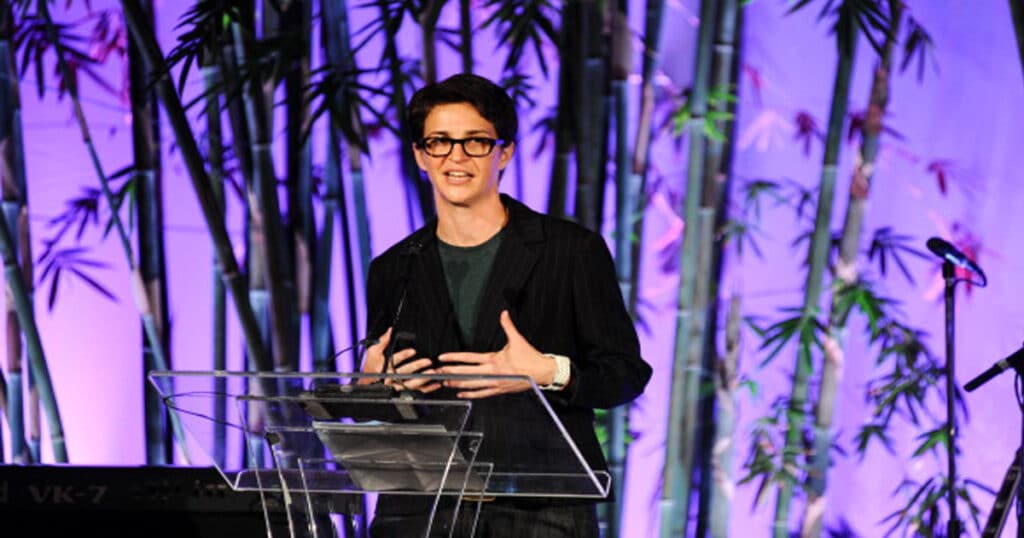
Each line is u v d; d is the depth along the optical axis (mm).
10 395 18203
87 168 18406
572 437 9117
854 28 17156
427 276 9570
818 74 17359
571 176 17297
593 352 9383
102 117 18406
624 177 17156
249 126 17328
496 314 9328
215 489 12594
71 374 18359
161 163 18156
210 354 18094
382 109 17766
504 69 17719
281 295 17359
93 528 12641
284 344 17391
